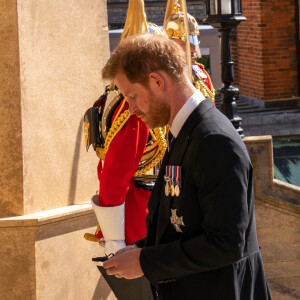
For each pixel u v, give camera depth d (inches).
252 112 550.3
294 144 472.7
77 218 127.1
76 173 130.3
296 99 564.7
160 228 78.7
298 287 173.8
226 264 72.9
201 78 130.6
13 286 122.8
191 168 74.9
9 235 120.8
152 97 75.9
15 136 119.7
